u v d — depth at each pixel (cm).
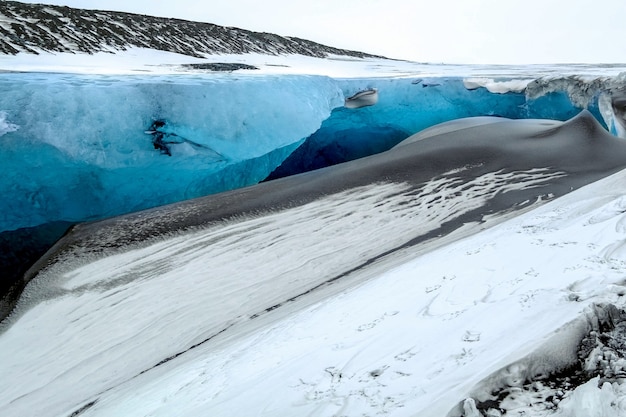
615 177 862
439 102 1950
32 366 636
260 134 1283
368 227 947
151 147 1121
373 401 269
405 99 1853
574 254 431
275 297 732
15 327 723
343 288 672
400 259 769
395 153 1450
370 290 539
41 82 1044
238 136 1239
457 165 1245
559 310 305
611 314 289
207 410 331
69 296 785
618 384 238
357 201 1074
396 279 551
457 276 469
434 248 789
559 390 240
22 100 983
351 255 843
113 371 605
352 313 460
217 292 764
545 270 409
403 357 314
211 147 1205
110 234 989
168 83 1167
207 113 1191
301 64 2856
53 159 1005
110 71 1555
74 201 1105
